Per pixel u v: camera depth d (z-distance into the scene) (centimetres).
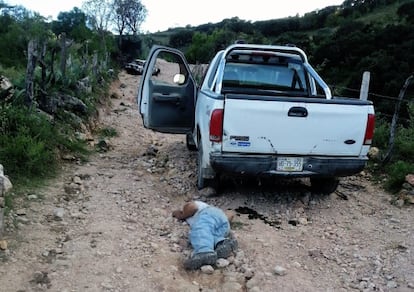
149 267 392
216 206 562
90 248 418
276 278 388
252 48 635
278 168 528
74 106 970
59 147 727
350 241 477
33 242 420
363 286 384
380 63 2133
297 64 674
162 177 675
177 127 759
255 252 435
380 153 755
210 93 564
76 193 573
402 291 376
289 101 513
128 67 3503
